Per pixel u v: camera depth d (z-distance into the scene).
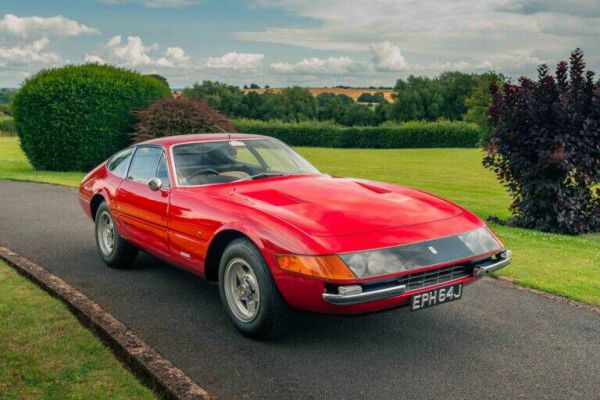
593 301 5.34
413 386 3.61
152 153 5.80
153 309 5.05
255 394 3.49
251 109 80.38
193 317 4.85
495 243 4.43
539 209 10.13
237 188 4.97
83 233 8.25
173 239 5.06
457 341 4.36
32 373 3.68
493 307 5.17
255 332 4.24
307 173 5.64
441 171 23.31
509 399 3.45
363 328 4.63
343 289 3.70
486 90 40.22
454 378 3.72
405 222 4.22
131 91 18.86
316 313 3.95
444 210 4.57
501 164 10.50
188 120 18.17
